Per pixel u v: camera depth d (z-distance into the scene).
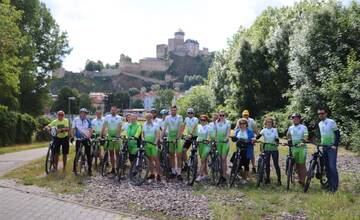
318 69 27.56
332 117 24.64
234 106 42.84
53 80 49.47
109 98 130.62
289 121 30.33
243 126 12.21
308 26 28.31
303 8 40.50
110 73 174.25
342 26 26.80
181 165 12.84
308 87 27.77
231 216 8.16
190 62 189.75
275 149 12.08
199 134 12.60
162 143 12.81
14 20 26.78
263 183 12.04
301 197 10.12
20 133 33.75
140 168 11.78
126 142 12.63
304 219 8.11
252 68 40.47
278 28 39.06
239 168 12.02
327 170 11.18
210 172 12.35
